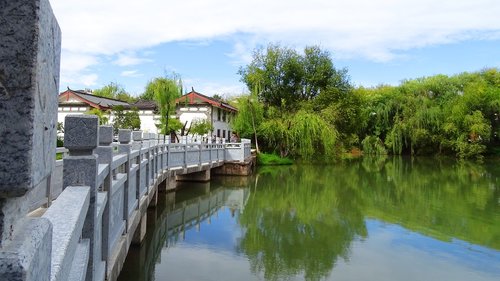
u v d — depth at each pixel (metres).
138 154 6.93
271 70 34.16
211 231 10.12
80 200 2.06
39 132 0.91
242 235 9.69
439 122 36.56
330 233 9.91
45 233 1.01
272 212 12.44
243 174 21.09
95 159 2.89
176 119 26.25
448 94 38.19
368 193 16.08
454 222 11.06
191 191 16.09
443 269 7.39
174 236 9.60
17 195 0.86
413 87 40.12
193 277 6.88
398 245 8.88
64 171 2.85
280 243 9.04
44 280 1.01
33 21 0.86
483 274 7.15
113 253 4.51
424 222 11.02
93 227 2.87
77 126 2.88
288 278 6.91
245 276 6.94
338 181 19.73
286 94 33.91
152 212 10.91
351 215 11.98
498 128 36.03
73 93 28.64
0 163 0.84
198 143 16.92
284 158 29.39
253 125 28.78
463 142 34.94
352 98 33.03
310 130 27.19
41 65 0.90
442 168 27.08
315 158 29.45
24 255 0.84
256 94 29.23
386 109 37.72
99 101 31.17
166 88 23.19
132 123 25.28
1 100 0.84
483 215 11.91
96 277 3.21
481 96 35.31
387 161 33.09
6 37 0.85
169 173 13.77
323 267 7.48
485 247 8.73
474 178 21.22
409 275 7.08
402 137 37.41
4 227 0.86
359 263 7.70
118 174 5.31
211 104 30.48
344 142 31.47
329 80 34.53
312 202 14.15
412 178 21.06
